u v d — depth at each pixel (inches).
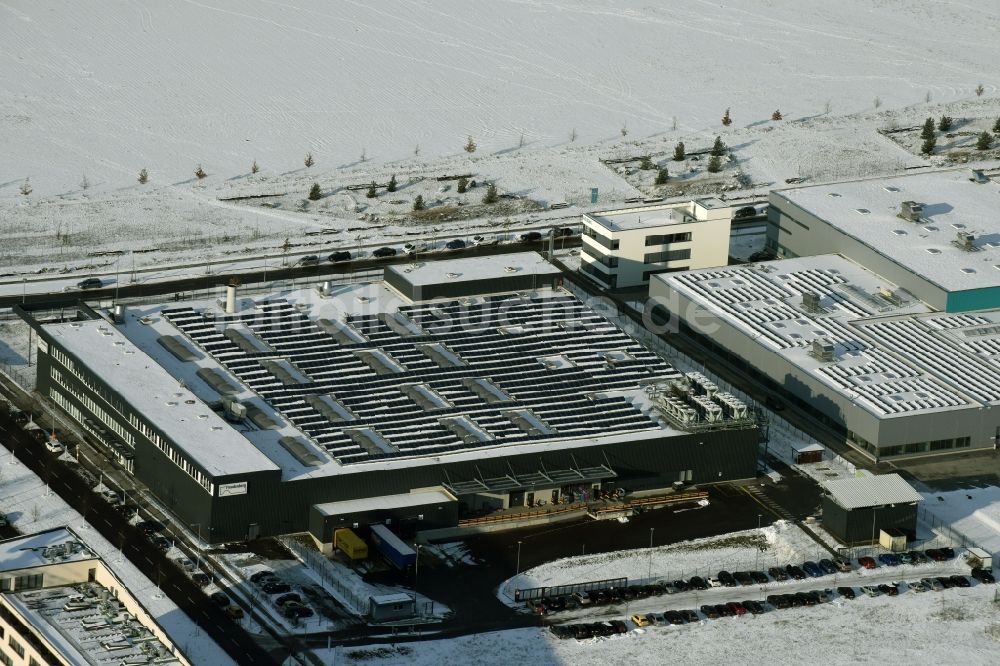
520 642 7406.5
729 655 7367.1
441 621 7549.2
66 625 6343.5
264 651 7234.3
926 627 7647.6
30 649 6195.9
